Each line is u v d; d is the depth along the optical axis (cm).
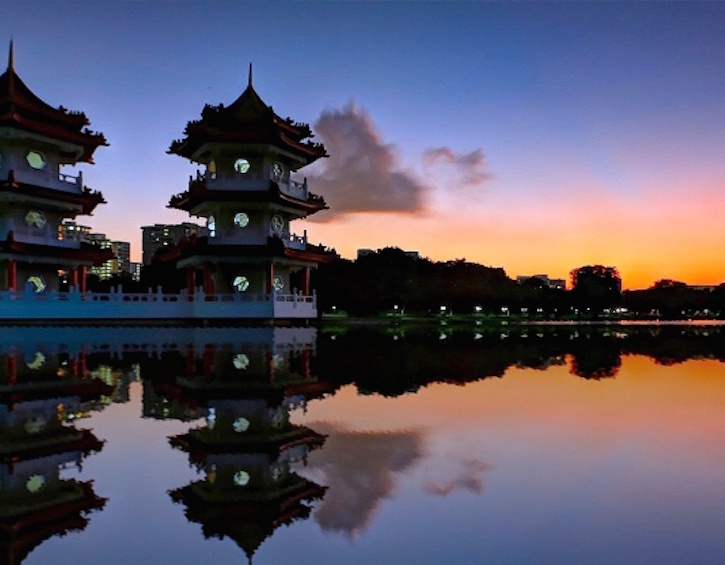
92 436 989
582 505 643
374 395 1436
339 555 515
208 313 4919
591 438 980
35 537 563
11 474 770
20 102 5041
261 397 1394
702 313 12575
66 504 655
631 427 1070
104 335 3731
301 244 5828
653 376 1864
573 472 775
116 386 1555
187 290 5597
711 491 691
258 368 1992
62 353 2522
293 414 1186
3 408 1231
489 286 10188
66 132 5253
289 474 767
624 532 564
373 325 6009
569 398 1408
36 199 5172
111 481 741
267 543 543
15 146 5131
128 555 522
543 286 12150
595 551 520
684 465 808
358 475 762
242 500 667
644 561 498
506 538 551
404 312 9500
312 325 5622
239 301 5000
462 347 3092
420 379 1750
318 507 642
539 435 1003
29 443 938
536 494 680
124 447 914
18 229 5119
